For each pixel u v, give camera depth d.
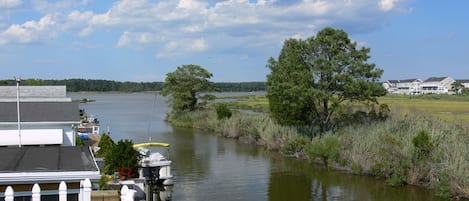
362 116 36.81
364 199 23.12
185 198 22.62
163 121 69.56
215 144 43.22
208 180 26.88
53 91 32.09
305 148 34.53
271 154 37.12
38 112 22.55
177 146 41.72
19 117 20.45
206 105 72.75
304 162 33.34
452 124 30.44
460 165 23.56
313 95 35.00
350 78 35.09
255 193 23.97
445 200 23.08
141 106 122.62
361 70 35.97
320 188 25.39
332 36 36.09
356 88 34.78
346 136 32.88
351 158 29.89
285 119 39.25
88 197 10.38
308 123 39.00
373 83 35.28
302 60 37.69
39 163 11.95
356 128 34.38
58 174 10.74
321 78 36.94
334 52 36.75
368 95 35.44
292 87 35.31
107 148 25.34
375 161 28.08
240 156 35.97
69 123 21.80
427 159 26.05
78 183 11.06
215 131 53.75
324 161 32.38
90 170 11.16
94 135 39.59
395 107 39.81
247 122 47.66
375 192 24.61
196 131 55.06
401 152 26.84
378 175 27.80
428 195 24.05
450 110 49.25
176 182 26.25
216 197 22.91
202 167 31.09
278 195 23.56
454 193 23.23
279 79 37.12
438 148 25.94
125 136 48.72
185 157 35.38
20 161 12.21
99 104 136.62
